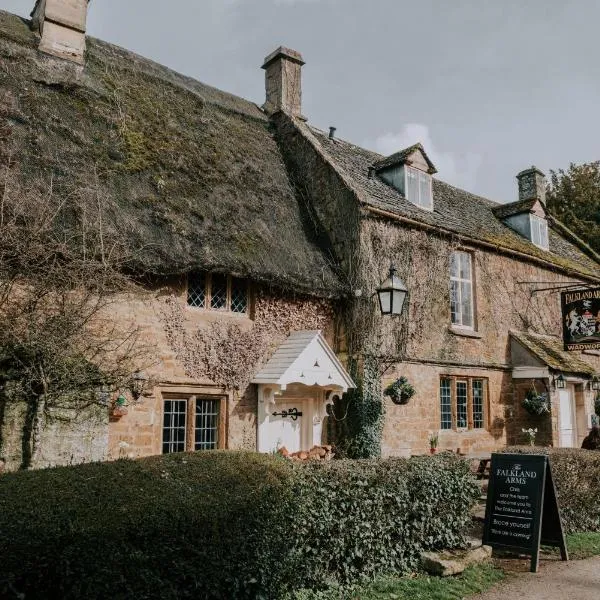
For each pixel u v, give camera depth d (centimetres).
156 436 859
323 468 534
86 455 690
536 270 1638
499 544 667
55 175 827
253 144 1308
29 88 952
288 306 1065
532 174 2048
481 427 1382
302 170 1310
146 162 990
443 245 1324
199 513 388
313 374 1002
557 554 701
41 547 312
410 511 616
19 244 663
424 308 1250
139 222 852
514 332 1502
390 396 1130
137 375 820
